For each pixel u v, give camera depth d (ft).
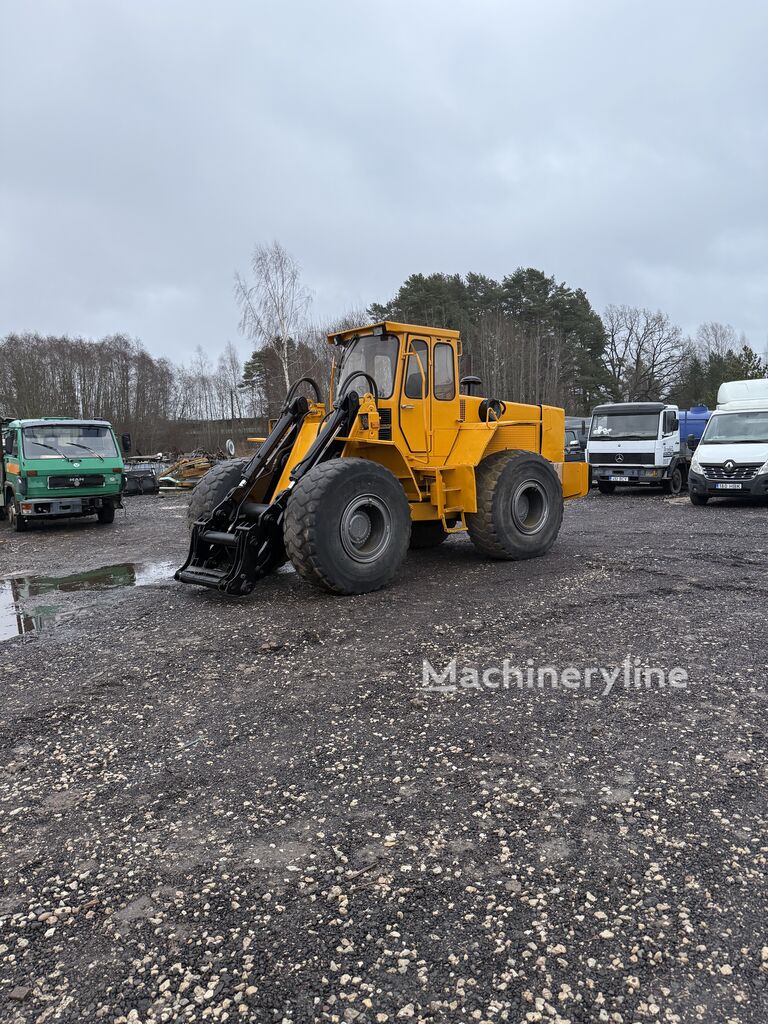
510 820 8.76
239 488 21.80
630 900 7.26
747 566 23.22
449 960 6.54
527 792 9.40
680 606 18.19
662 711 11.79
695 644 15.11
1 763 10.73
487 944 6.72
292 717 12.01
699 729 11.09
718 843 8.18
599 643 15.37
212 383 208.85
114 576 25.77
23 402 146.82
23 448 40.63
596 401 185.88
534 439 27.35
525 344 156.56
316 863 8.04
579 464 29.30
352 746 10.89
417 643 15.71
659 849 8.09
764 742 10.61
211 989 6.30
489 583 21.43
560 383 168.25
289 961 6.59
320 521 19.35
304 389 96.63
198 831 8.75
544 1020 5.87
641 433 54.08
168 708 12.59
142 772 10.30
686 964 6.42
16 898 7.62
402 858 8.08
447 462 24.18
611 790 9.39
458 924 7.00
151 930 7.07
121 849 8.44
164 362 201.77
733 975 6.28
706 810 8.86
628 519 37.78
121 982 6.42
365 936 6.87
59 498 40.75
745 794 9.20
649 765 10.02
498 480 24.18
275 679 13.84
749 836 8.30
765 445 43.70
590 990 6.16
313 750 10.80
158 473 86.43
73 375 164.55
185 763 10.53
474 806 9.11
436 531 28.04
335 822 8.85
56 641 17.08
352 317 118.93
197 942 6.88
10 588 24.43
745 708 11.82
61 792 9.81
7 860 8.30
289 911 7.27
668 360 201.57
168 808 9.30
